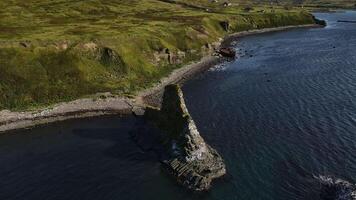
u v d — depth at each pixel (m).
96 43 125.00
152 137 79.56
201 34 168.12
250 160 71.38
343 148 74.19
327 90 108.81
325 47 172.38
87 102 102.50
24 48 113.56
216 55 158.12
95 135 85.00
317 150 73.81
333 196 60.19
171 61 138.50
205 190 63.38
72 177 68.50
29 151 78.56
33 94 102.31
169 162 70.31
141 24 163.88
